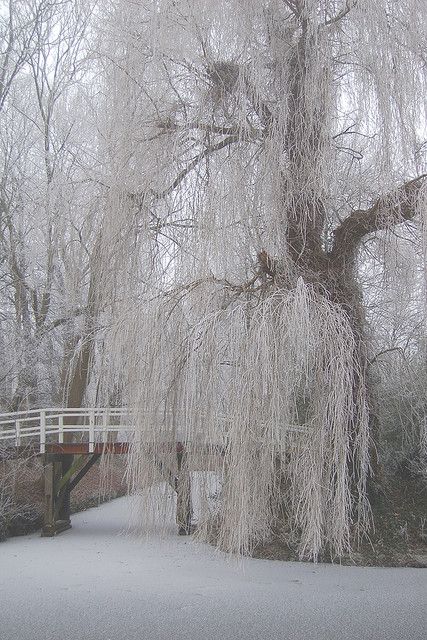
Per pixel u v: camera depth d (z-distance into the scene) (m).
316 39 9.72
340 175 11.15
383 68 9.64
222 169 10.03
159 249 10.61
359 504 10.31
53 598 10.12
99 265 11.02
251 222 10.11
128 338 9.53
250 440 8.65
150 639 8.29
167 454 9.57
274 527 11.94
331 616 9.20
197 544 12.12
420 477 13.67
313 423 9.16
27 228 18.92
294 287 9.35
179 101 10.57
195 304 9.32
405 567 11.70
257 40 10.13
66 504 17.34
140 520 9.80
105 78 11.18
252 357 8.55
